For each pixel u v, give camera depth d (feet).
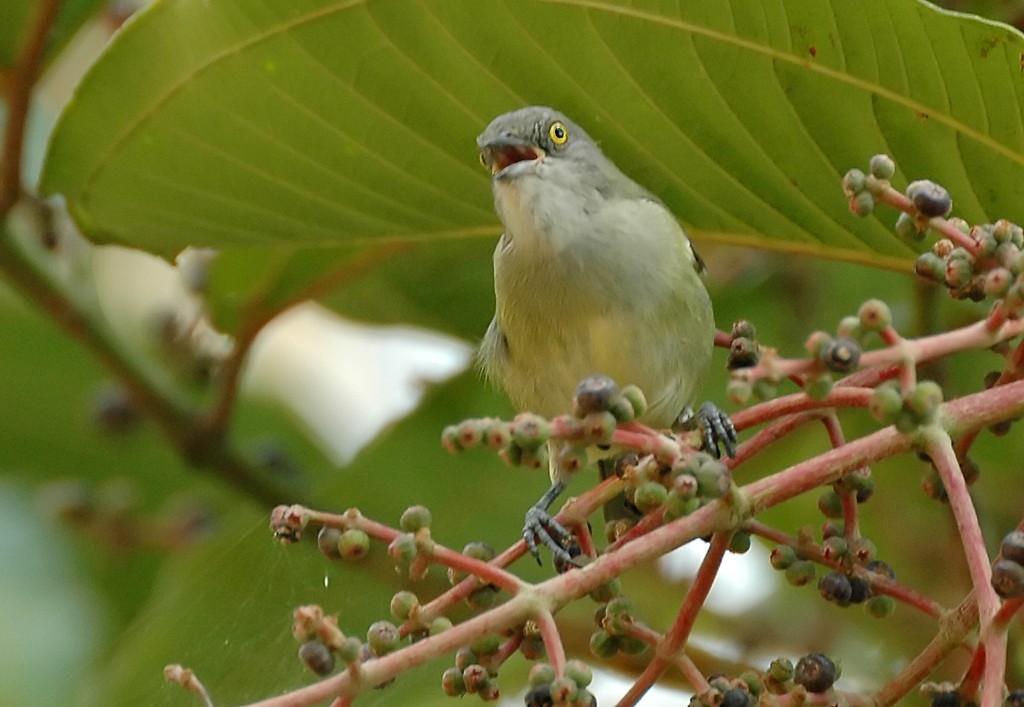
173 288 48.37
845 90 24.16
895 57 23.31
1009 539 17.19
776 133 25.44
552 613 17.61
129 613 39.96
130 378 35.19
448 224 30.19
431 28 25.38
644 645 20.04
